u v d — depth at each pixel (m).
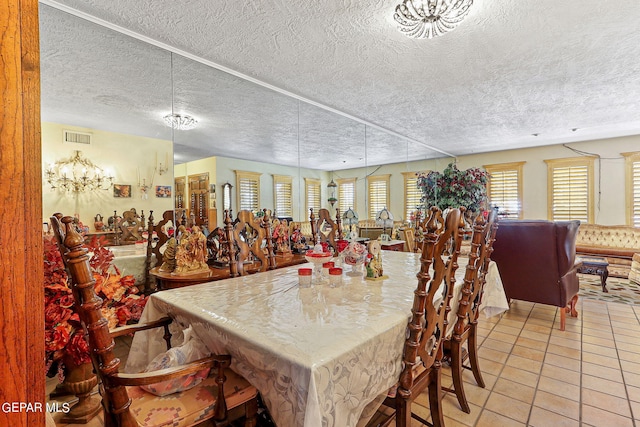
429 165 6.52
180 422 0.97
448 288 1.29
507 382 1.92
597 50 2.38
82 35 2.02
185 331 1.25
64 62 2.15
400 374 1.14
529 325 2.87
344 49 2.33
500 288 2.16
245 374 1.03
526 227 2.82
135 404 1.02
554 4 1.82
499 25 2.04
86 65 2.23
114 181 2.42
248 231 2.60
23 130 0.44
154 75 2.55
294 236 3.56
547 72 2.77
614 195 5.35
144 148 2.58
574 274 2.93
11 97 0.43
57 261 1.42
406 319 1.14
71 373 1.56
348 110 3.82
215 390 1.10
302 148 4.04
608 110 3.87
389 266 2.12
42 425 0.45
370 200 5.32
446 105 3.66
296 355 0.82
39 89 0.46
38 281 0.45
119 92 2.42
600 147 5.47
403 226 5.61
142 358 1.49
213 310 1.21
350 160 4.86
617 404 1.68
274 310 1.19
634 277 3.98
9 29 0.44
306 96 3.33
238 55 2.41
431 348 1.27
